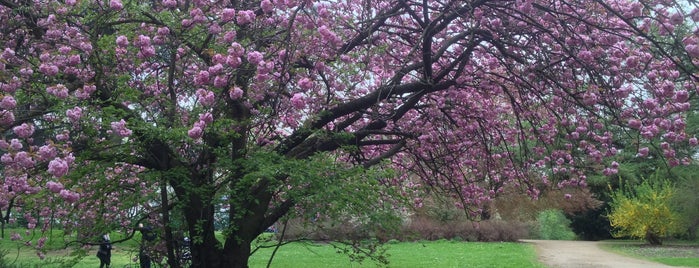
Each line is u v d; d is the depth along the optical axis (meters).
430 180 8.94
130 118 5.14
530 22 6.35
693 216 22.81
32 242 7.89
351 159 8.31
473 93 8.33
